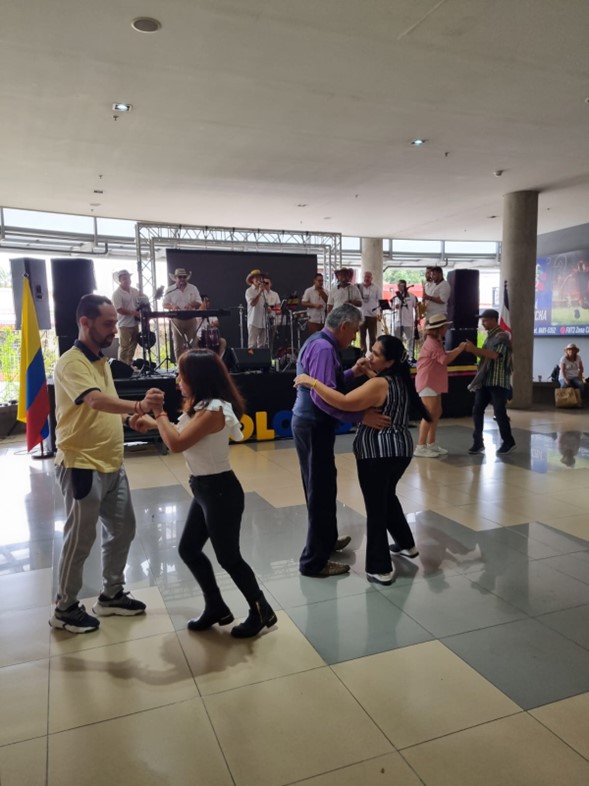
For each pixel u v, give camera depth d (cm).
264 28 422
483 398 587
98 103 553
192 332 809
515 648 230
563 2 391
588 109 585
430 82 517
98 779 165
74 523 236
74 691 205
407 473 507
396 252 1491
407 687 205
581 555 324
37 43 439
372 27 423
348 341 296
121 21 410
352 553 330
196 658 225
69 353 234
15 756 174
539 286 1335
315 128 630
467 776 165
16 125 607
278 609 263
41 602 276
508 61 478
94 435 235
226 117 594
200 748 176
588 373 1238
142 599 277
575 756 172
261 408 670
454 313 873
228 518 224
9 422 729
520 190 918
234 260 1116
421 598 273
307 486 302
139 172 786
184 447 213
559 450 600
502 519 385
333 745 177
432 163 766
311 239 1355
